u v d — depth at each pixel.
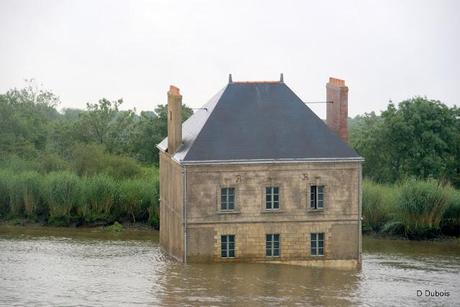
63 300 50.38
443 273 62.25
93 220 80.31
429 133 94.62
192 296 51.75
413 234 77.50
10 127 110.56
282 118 61.97
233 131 60.75
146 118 110.12
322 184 60.88
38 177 82.06
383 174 96.25
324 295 53.00
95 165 90.44
